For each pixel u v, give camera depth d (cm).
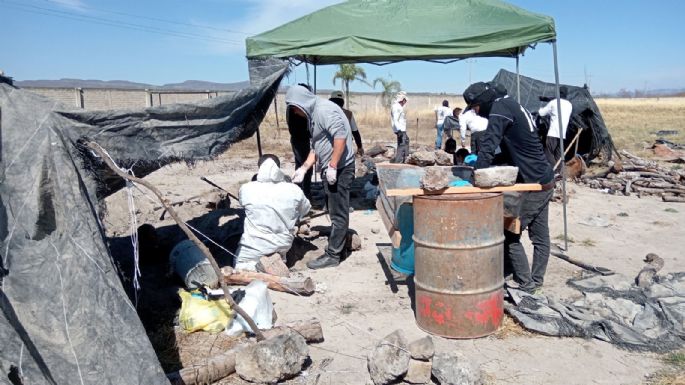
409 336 434
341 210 591
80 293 301
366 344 423
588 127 1267
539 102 1395
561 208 916
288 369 361
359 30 826
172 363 385
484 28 750
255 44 859
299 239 664
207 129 499
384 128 3088
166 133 456
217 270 379
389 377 354
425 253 423
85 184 360
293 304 500
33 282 296
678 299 475
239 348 379
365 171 1174
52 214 322
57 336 287
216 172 1360
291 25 881
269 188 548
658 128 3019
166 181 1198
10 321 273
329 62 1047
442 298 421
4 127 325
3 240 297
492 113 454
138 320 307
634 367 385
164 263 594
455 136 2252
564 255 630
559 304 467
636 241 715
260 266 545
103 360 286
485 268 414
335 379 371
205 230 667
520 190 427
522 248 503
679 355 399
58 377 276
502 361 393
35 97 353
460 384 347
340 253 620
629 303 474
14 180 314
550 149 950
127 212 750
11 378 251
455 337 424
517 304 466
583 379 369
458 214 404
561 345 417
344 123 570
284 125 2656
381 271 593
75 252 312
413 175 532
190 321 434
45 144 331
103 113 390
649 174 1163
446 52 762
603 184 1116
